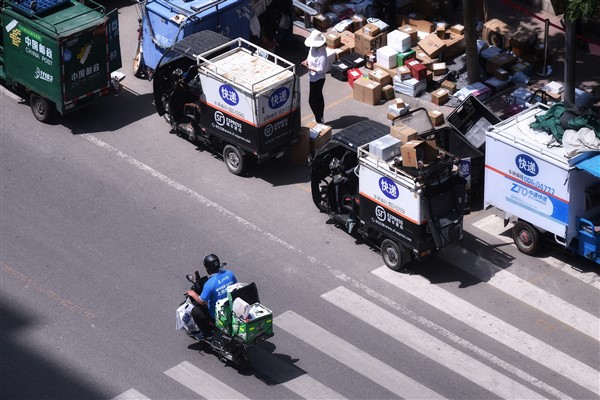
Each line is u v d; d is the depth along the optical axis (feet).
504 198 124.98
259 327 104.12
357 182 126.41
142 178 139.13
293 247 126.82
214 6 153.48
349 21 166.30
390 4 164.96
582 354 110.93
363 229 125.18
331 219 131.44
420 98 153.48
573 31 141.28
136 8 179.11
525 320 115.44
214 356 110.32
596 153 116.98
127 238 128.06
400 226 119.44
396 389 106.32
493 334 113.60
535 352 111.14
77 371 108.17
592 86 155.22
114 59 151.23
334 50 162.40
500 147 122.62
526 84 155.43
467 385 106.93
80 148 145.07
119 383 106.63
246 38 160.45
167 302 118.01
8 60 149.59
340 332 113.70
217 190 137.18
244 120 134.41
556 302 117.91
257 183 138.72
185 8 152.46
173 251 125.80
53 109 149.48
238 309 102.12
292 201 135.13
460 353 111.04
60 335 112.98
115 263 123.95
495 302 118.01
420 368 109.09
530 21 169.99
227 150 139.64
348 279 121.49
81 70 145.59
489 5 175.01
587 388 106.73
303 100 156.76
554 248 125.49
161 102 147.74
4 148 144.36
